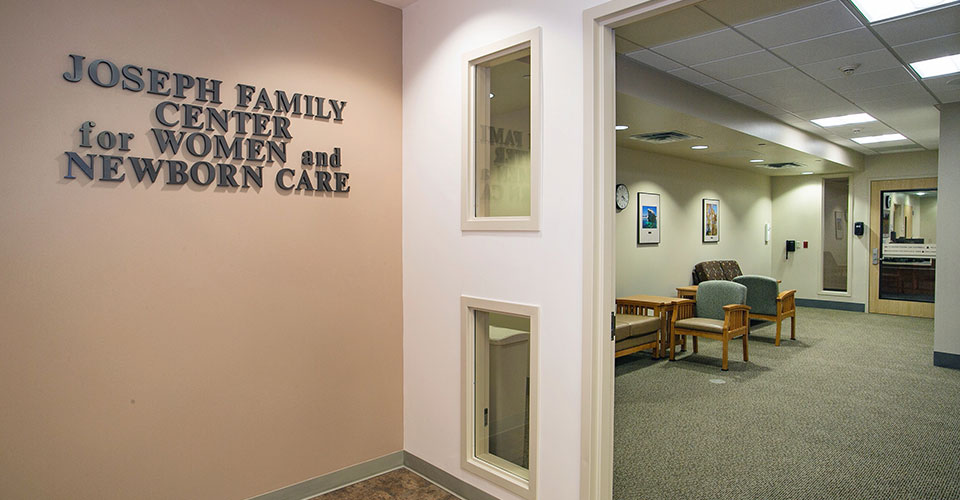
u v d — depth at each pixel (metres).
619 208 5.12
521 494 1.88
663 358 4.55
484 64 2.04
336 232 2.15
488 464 2.04
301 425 2.07
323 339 2.12
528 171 1.85
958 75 3.38
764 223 7.70
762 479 2.27
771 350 4.84
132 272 1.68
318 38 2.08
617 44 2.80
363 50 2.21
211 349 1.84
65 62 1.56
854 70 3.28
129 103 1.67
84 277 1.60
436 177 2.19
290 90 2.01
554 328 1.77
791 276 7.71
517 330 1.92
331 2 2.12
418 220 2.28
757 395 3.47
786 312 5.18
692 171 6.18
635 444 2.65
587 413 1.68
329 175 2.11
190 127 1.78
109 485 1.66
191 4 1.78
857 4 2.33
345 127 2.16
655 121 3.80
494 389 2.04
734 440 2.70
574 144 1.70
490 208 2.00
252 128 1.92
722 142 4.73
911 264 6.69
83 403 1.61
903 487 2.20
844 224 7.29
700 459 2.47
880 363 4.32
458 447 2.12
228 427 1.89
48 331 1.55
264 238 1.96
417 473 2.31
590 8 1.65
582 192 1.68
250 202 1.92
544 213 1.79
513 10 1.88
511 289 1.91
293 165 2.02
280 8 1.98
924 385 3.68
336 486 2.17
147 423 1.73
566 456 1.75
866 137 5.57
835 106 4.21
